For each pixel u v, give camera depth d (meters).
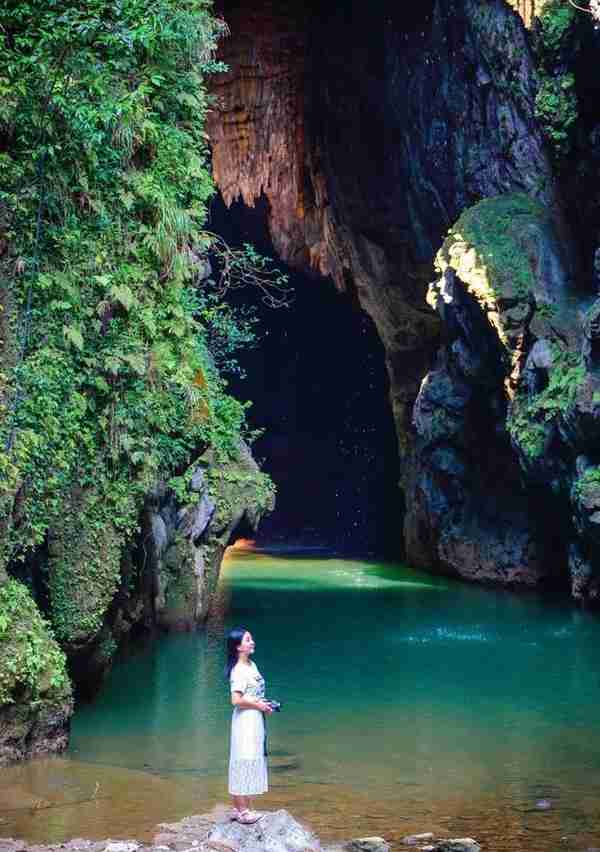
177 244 17.31
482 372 30.31
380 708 16.41
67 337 15.28
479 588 32.66
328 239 39.59
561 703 16.78
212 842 9.51
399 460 44.59
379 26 33.69
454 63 31.19
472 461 33.81
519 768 13.08
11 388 14.65
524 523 32.88
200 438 21.78
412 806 11.51
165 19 16.89
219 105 36.47
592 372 25.56
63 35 15.35
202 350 24.92
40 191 15.25
